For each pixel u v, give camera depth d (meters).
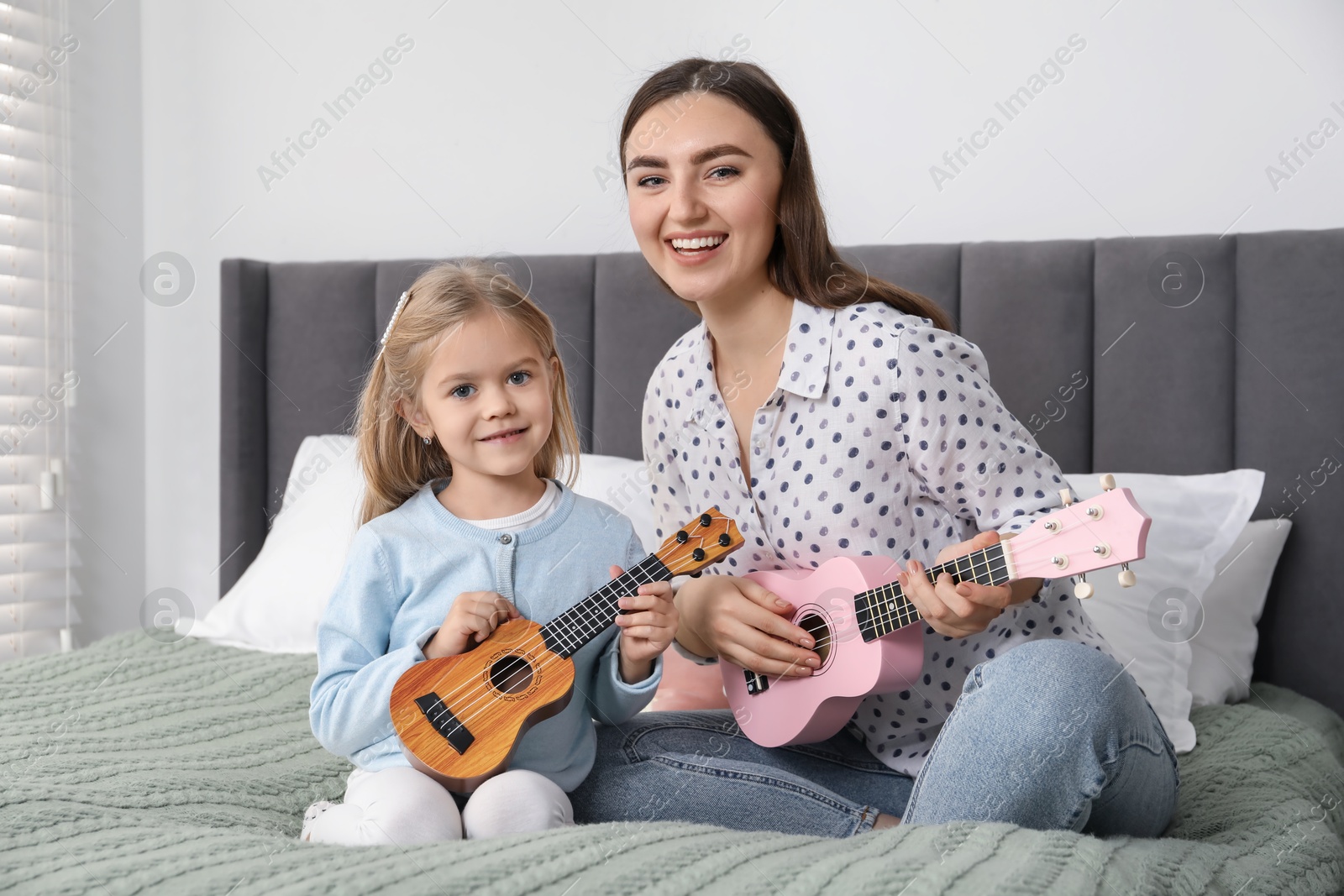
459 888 0.77
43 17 2.62
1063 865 0.83
